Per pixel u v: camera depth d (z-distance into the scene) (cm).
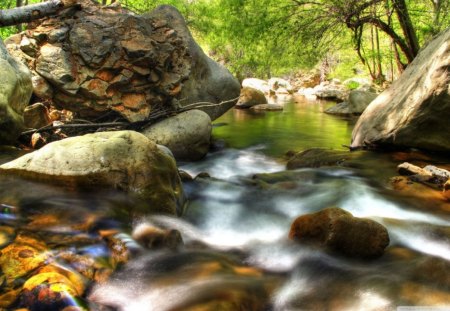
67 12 662
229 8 1138
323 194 462
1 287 225
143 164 373
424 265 276
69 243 280
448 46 548
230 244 336
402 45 1136
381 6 1101
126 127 686
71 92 624
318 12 1058
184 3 1850
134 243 294
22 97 538
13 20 621
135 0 1723
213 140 877
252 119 1263
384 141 620
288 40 1130
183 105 805
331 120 1266
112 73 645
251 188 482
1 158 456
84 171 358
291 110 1584
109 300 236
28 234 284
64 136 643
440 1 1155
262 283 262
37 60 622
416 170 509
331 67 3581
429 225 360
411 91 611
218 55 2897
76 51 626
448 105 541
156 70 676
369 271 277
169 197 373
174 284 253
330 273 279
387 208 420
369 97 1468
